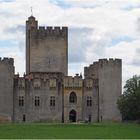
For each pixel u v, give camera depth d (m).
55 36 183.88
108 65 174.88
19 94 174.75
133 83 167.50
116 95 174.62
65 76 175.88
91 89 176.62
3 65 171.38
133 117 168.38
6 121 170.50
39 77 175.88
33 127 137.38
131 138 105.12
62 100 175.62
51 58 183.25
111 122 170.88
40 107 174.75
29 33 185.62
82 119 175.62
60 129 130.62
